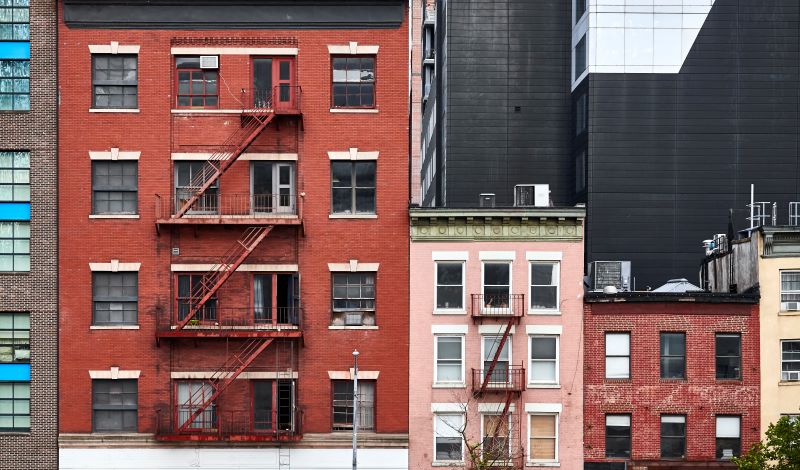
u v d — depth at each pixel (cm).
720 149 6944
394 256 4041
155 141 4025
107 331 4006
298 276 4019
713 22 6981
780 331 4038
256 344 3997
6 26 4044
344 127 4044
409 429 4009
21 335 4028
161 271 4016
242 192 4028
